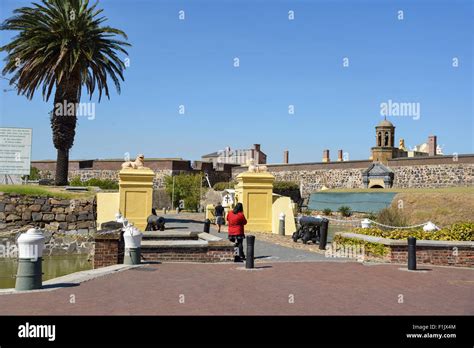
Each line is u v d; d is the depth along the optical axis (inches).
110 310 358.6
